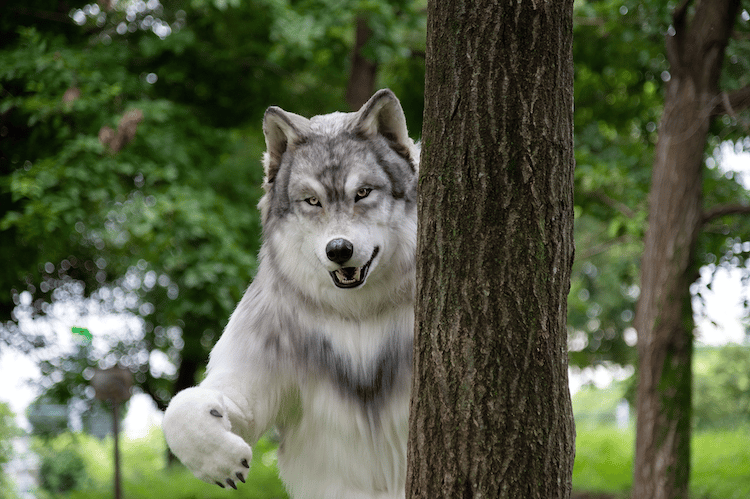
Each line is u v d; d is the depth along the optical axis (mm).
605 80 17703
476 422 3281
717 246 14156
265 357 4645
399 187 4812
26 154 15117
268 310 4793
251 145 18922
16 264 16250
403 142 4914
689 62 12508
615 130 18828
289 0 15398
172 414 3928
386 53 14852
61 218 13203
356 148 4762
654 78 16406
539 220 3312
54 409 30016
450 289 3373
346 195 4645
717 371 39312
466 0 3357
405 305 4727
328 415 4699
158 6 16375
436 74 3449
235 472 3824
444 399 3355
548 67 3344
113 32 16234
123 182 14508
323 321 4738
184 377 28859
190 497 19312
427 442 3410
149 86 15516
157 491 20531
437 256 3422
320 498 4801
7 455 24734
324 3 14742
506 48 3318
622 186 16094
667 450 12234
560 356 3355
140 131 13969
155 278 20453
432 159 3455
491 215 3318
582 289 31594
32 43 13969
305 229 4699
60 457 31453
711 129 13727
